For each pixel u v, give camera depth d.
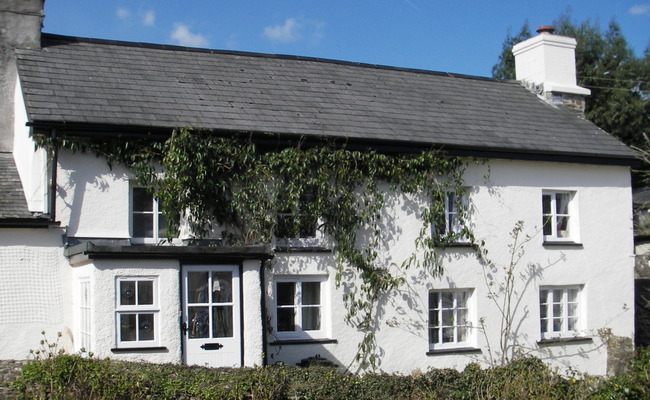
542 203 17.39
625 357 17.36
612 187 18.27
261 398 11.22
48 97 13.67
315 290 15.07
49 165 13.06
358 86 18.00
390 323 15.37
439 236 15.98
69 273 13.15
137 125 13.41
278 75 17.44
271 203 14.36
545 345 16.95
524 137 17.44
